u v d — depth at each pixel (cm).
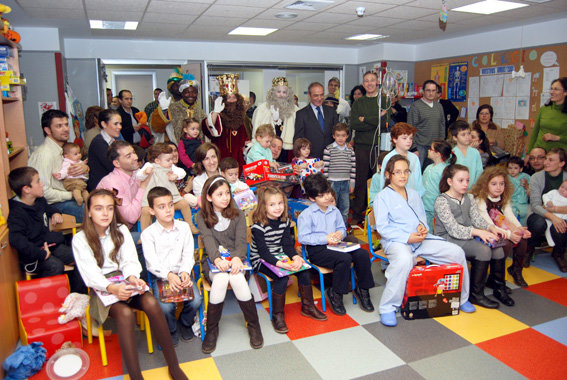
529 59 621
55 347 245
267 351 253
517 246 345
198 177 347
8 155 288
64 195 321
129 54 693
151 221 314
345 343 261
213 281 253
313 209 308
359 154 501
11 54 317
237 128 452
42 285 257
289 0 446
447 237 322
